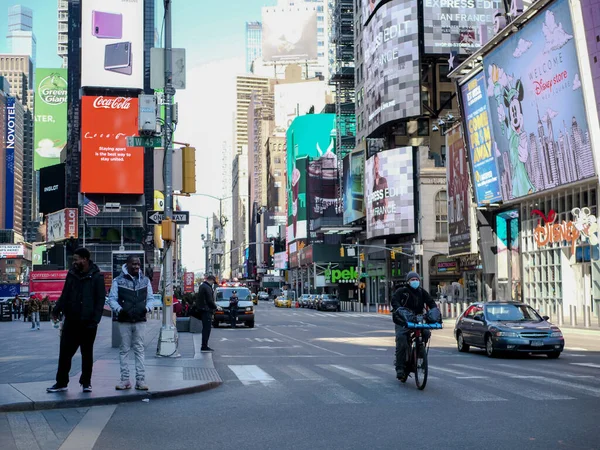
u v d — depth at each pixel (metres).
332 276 99.62
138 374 11.47
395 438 7.84
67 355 11.14
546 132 41.38
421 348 12.05
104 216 125.75
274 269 166.88
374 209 76.69
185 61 18.75
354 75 98.38
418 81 71.69
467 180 55.94
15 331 35.56
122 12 118.00
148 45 137.00
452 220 60.09
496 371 14.98
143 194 120.50
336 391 11.90
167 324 18.19
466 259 61.03
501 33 43.88
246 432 8.38
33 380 12.70
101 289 11.10
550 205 45.59
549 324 18.83
